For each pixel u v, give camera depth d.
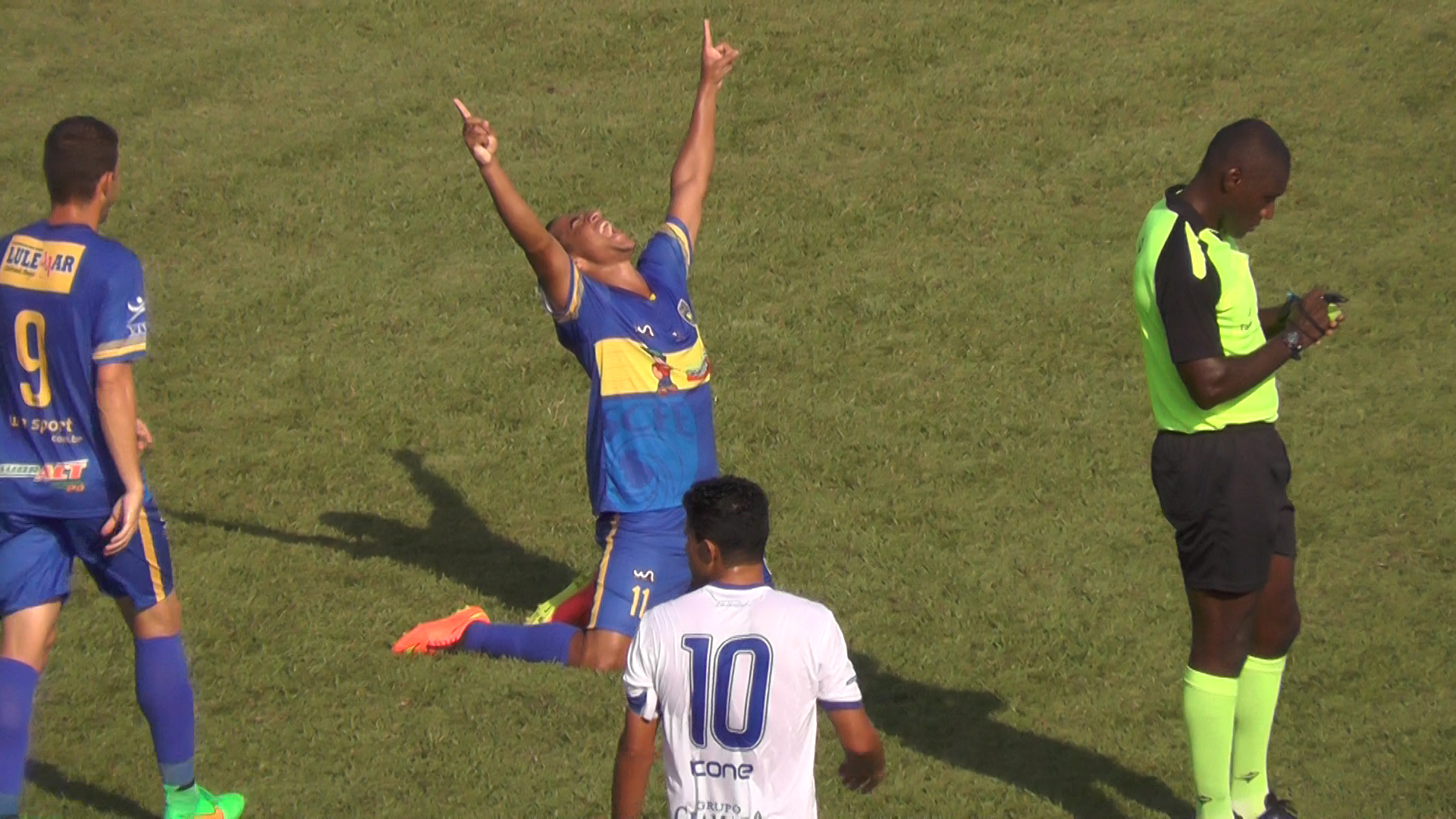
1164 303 18.45
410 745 21.62
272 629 24.77
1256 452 18.66
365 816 20.00
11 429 18.16
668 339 24.03
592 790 20.45
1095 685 23.22
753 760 14.27
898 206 40.03
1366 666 23.45
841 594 25.72
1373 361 33.06
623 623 23.61
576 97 46.62
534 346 35.09
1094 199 40.03
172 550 27.27
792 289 36.66
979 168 41.75
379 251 39.22
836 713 14.46
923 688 23.17
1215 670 18.92
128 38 51.41
